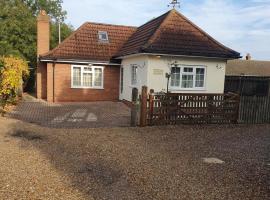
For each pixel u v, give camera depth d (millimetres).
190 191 5840
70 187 5914
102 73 23016
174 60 18031
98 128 12266
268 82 25750
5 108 16922
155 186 6059
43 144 9234
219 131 12406
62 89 22328
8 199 5309
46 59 21562
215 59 18906
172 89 18141
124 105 20469
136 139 10406
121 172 6848
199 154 8648
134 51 18000
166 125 13320
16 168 6891
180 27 19812
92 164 7398
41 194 5551
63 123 13828
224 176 6746
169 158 8102
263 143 10367
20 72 18188
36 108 18469
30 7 43781
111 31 25250
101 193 5672
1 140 9555
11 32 34688
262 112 14969
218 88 19203
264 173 7051
